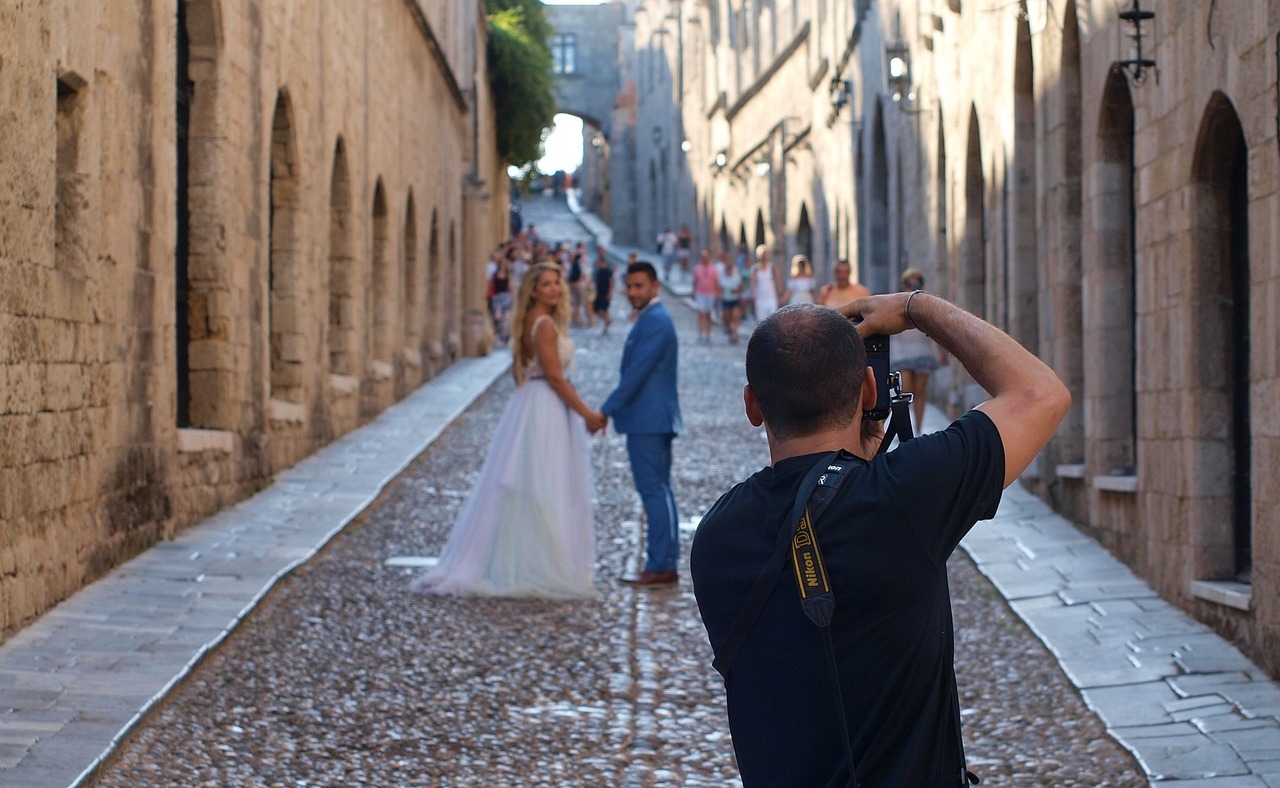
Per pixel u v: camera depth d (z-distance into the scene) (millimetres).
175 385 9797
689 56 48500
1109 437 10055
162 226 9453
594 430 9039
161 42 9398
